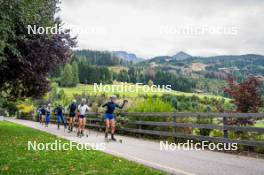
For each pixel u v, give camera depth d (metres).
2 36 16.17
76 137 19.62
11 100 27.06
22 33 20.69
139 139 19.33
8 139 16.64
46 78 24.92
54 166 9.16
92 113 29.41
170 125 17.56
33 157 10.73
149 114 19.69
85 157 11.05
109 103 17.77
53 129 28.53
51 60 22.56
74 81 109.94
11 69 22.42
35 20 18.70
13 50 18.50
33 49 21.41
